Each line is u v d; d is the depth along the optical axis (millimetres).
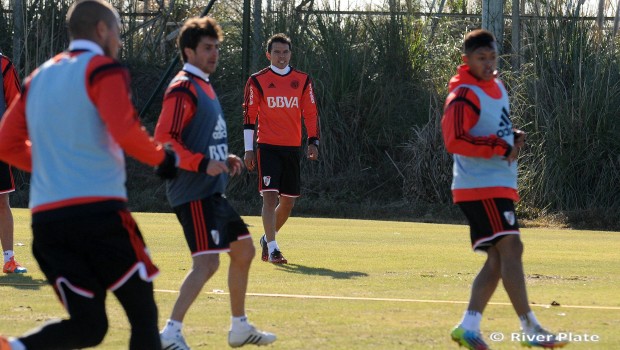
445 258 36750
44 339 14664
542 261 36438
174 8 89750
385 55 79062
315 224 56438
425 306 24656
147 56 86438
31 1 80062
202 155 18859
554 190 67188
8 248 30719
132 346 15266
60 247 15008
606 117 67562
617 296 26672
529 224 64062
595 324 22062
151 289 15391
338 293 26922
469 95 19516
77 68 14750
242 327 19438
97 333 15094
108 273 15023
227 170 18891
